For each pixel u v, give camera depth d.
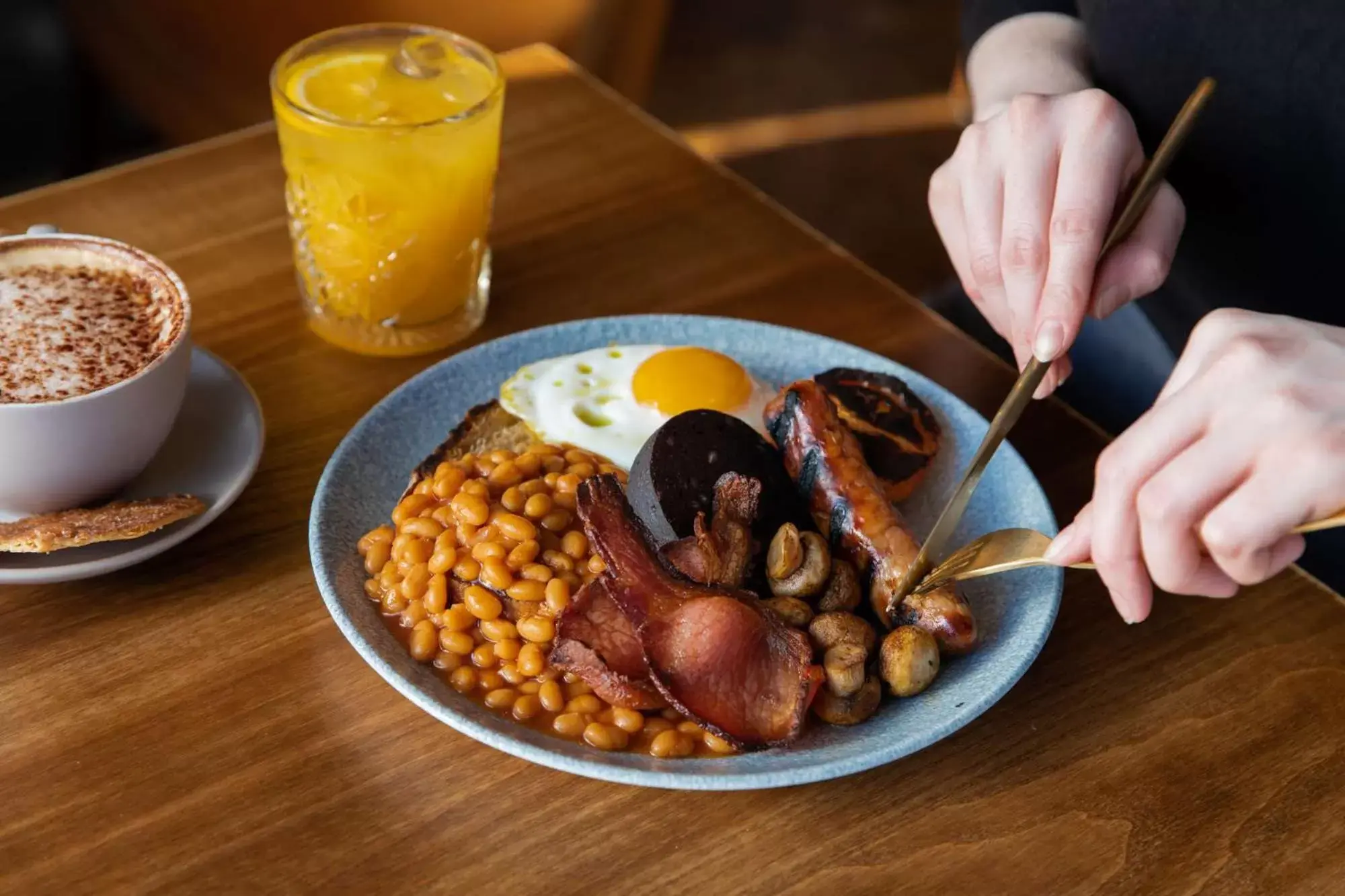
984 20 0.87
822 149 1.76
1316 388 0.51
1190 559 0.52
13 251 0.64
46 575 0.57
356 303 0.72
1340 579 0.76
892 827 0.55
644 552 0.58
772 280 0.80
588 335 0.71
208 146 0.85
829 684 0.56
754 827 0.54
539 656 0.58
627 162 0.87
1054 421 0.72
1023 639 0.58
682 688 0.56
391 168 0.68
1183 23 0.74
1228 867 0.54
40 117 1.07
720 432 0.62
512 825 0.54
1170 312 0.84
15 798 0.53
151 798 0.54
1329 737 0.59
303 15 1.10
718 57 1.94
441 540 0.60
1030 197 0.62
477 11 1.13
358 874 0.52
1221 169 0.76
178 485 0.62
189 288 0.75
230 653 0.59
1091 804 0.56
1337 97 0.70
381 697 0.58
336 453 0.64
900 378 0.71
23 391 0.58
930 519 0.66
